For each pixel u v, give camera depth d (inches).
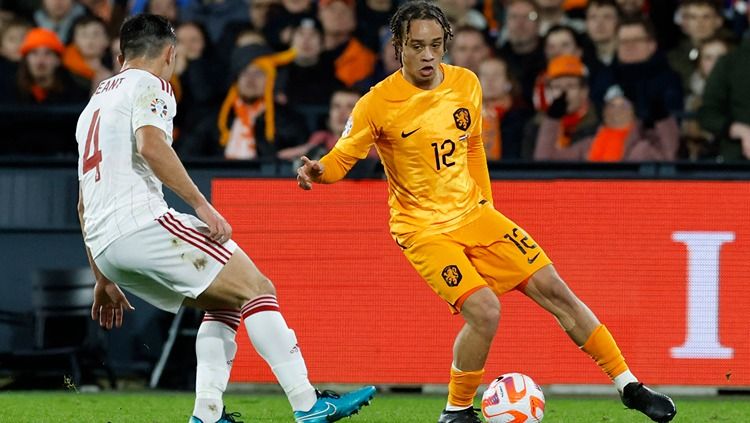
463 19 1734.7
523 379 848.9
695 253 1219.9
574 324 866.8
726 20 1755.7
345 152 855.1
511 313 1229.7
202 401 795.4
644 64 1617.9
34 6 1834.4
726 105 1521.9
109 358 1360.7
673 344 1219.9
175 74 1648.6
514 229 866.8
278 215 1248.2
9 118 1581.0
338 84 1681.8
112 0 1833.2
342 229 1243.8
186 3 1866.4
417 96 852.6
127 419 1022.4
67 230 1368.1
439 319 1235.9
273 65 1640.0
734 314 1216.2
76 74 1681.8
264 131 1579.7
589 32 1643.7
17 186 1368.1
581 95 1534.2
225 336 806.5
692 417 1059.9
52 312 1348.4
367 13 1734.7
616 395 1240.2
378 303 1240.8
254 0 1732.3
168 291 799.7
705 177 1234.0
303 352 1244.5
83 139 790.5
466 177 869.2
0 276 1369.3
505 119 1562.5
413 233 860.6
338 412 780.0
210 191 1314.0
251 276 775.7
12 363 1359.5
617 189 1226.0
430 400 1197.1
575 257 1225.4
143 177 773.9
